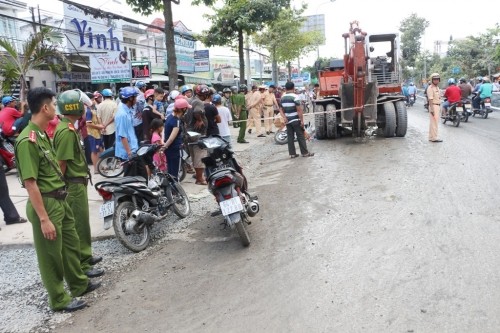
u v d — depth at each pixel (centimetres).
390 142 1262
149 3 1328
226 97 1636
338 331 341
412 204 643
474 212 591
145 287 452
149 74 1827
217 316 380
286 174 938
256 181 905
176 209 659
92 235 604
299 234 560
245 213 577
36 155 385
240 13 1920
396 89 1398
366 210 631
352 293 397
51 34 1391
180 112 746
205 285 443
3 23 2097
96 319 396
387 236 526
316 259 479
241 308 390
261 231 588
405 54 1581
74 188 471
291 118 1112
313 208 666
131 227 541
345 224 581
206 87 866
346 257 477
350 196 711
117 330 374
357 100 1252
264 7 1938
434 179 781
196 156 863
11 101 1070
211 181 540
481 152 1022
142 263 516
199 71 2605
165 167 776
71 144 457
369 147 1197
